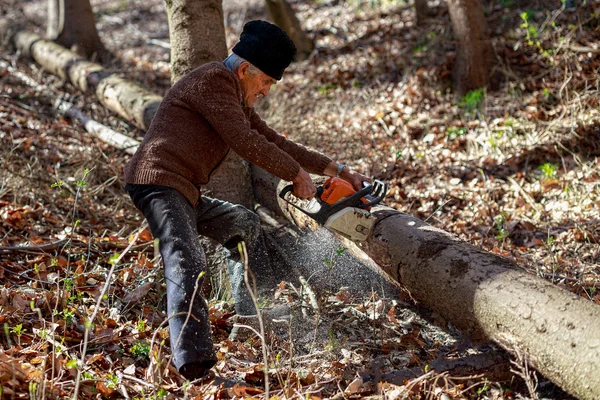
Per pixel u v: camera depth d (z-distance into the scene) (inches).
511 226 174.1
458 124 246.1
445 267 113.9
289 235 156.8
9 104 271.7
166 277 104.2
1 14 425.1
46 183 192.7
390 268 126.8
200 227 124.9
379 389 101.4
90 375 102.9
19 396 91.7
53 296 124.7
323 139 248.4
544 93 246.7
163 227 106.5
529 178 205.8
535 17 305.0
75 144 235.3
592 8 289.6
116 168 207.8
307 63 346.3
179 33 162.2
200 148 110.3
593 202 180.7
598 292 136.5
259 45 110.0
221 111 106.6
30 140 227.8
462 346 112.1
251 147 107.1
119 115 268.4
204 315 102.9
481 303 105.9
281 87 316.2
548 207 185.0
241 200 162.6
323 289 134.4
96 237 165.3
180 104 109.5
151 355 106.1
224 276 143.3
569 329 93.5
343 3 439.5
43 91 300.7
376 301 135.5
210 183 159.2
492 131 234.8
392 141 240.2
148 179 108.0
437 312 119.6
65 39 367.9
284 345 120.0
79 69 291.7
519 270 107.9
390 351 117.1
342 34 379.9
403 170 216.5
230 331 129.1
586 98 233.0
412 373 105.3
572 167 206.4
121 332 120.0
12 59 341.7
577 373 91.1
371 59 323.6
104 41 454.0
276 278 145.3
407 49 319.3
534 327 97.5
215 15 163.3
